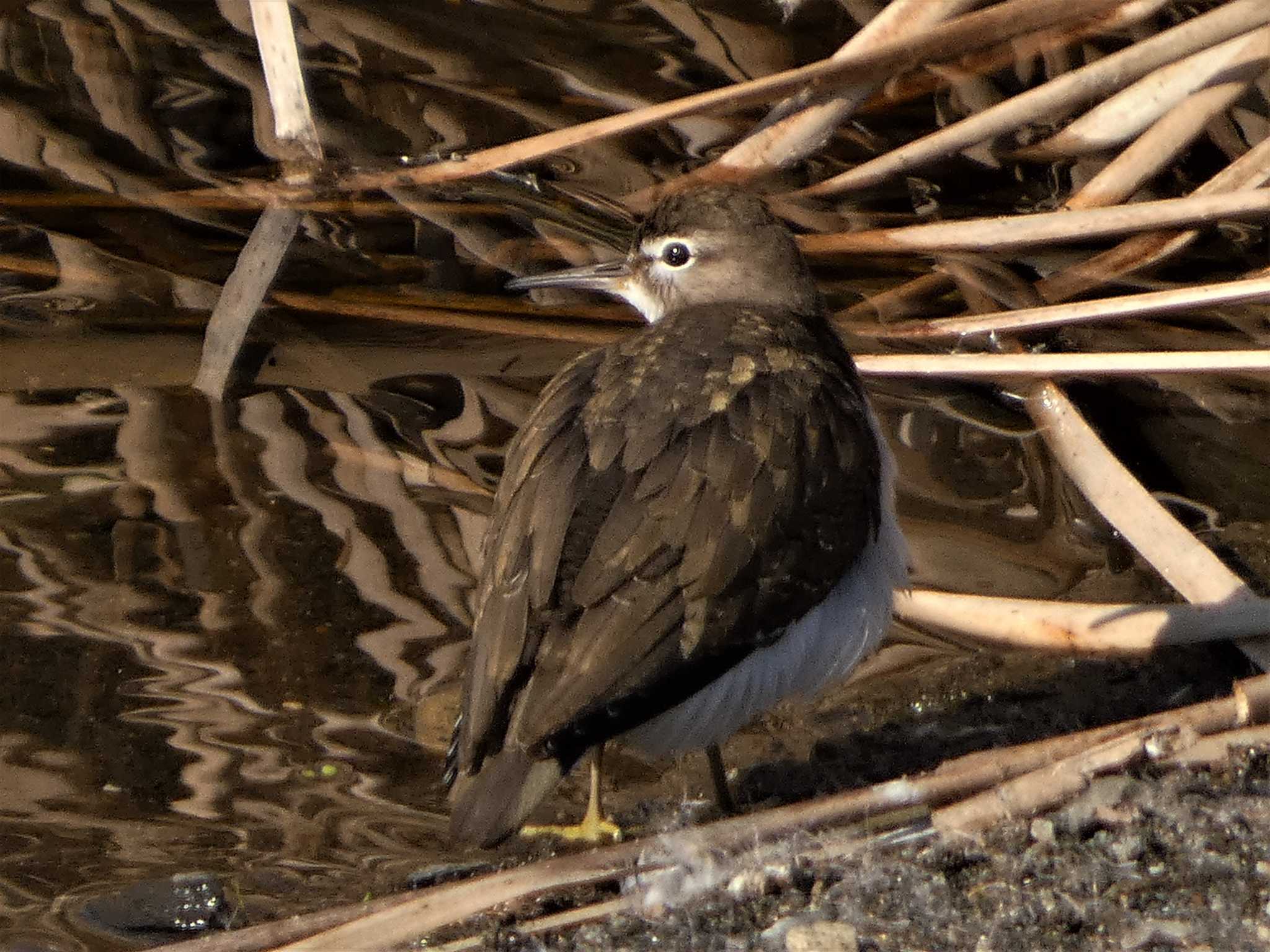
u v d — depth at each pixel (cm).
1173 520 1047
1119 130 1338
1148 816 820
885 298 1339
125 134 1460
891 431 1230
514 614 819
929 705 988
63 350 1270
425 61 1546
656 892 798
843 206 1407
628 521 831
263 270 1330
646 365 914
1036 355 1130
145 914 829
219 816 895
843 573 880
